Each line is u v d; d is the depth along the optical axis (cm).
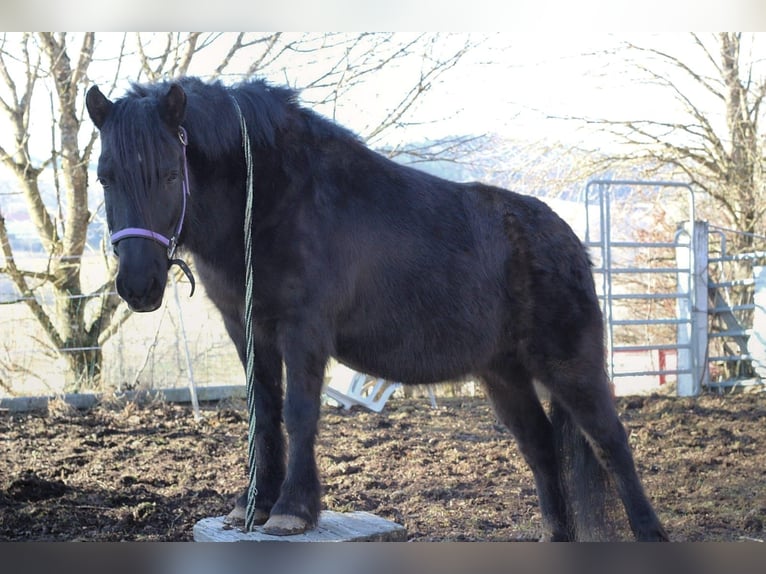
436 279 370
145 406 806
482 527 480
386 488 564
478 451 668
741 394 948
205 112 329
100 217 919
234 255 337
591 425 387
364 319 362
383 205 367
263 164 337
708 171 1207
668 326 1264
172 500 521
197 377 879
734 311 1075
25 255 902
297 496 325
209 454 643
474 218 391
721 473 619
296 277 332
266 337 346
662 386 1095
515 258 392
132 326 902
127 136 297
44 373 870
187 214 324
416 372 378
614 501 390
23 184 899
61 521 473
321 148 362
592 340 393
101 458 621
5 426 710
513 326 395
